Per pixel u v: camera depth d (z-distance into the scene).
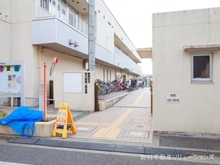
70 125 5.52
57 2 10.75
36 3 9.80
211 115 5.07
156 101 5.40
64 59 12.95
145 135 5.26
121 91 20.39
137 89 27.12
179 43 5.23
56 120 5.35
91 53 9.43
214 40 5.00
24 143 4.83
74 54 13.46
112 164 3.65
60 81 9.22
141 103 12.02
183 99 5.23
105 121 6.95
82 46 12.54
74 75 9.09
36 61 9.98
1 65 7.59
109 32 21.41
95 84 9.07
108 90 16.31
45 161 3.78
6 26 9.71
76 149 4.45
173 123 5.29
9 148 4.50
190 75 5.19
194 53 5.18
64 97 9.20
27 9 9.70
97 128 5.99
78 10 15.53
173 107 5.29
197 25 5.10
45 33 9.40
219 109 5.03
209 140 4.82
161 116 5.37
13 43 9.92
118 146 4.51
